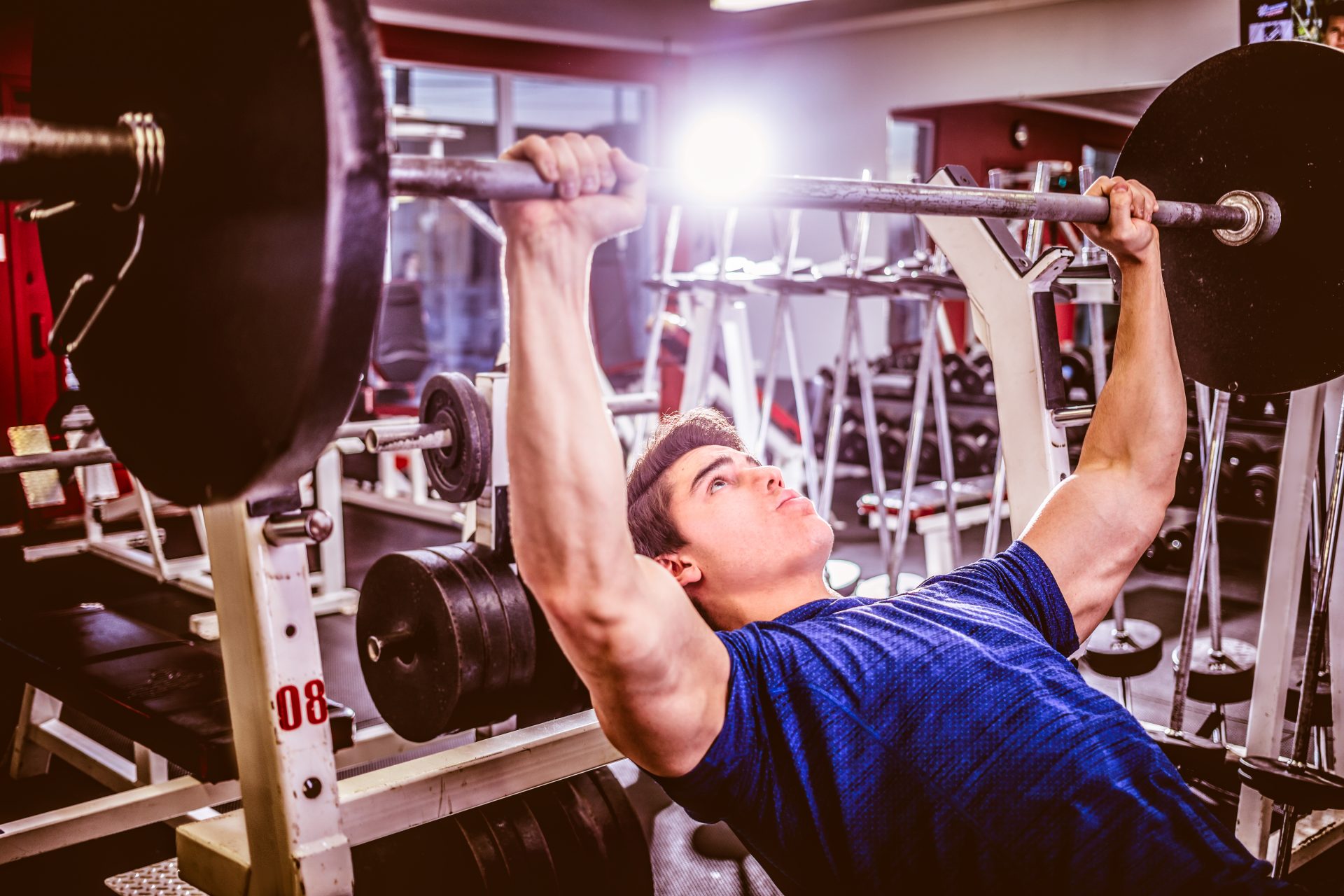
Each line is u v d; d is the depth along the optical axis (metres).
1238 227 1.55
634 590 0.97
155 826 2.64
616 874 1.78
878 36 7.57
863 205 1.15
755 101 8.45
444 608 1.70
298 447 0.78
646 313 9.04
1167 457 1.38
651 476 1.39
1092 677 3.57
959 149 7.14
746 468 1.38
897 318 7.65
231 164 0.77
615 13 7.33
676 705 1.02
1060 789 1.01
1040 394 1.65
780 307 3.61
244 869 1.34
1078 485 1.38
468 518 2.16
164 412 0.89
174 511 5.21
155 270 0.87
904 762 1.04
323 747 1.29
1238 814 2.10
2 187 0.79
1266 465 4.40
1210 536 2.40
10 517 5.35
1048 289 1.65
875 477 3.51
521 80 8.16
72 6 0.90
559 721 1.85
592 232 0.93
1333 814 2.36
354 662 3.66
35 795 2.80
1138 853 0.99
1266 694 2.11
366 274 0.73
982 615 1.18
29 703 2.89
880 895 1.05
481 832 1.70
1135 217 1.40
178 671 2.18
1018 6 6.74
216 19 0.76
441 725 1.74
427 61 7.42
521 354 0.93
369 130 0.71
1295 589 2.07
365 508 6.20
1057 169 2.04
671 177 0.98
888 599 1.23
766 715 1.08
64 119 0.95
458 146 8.19
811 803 1.06
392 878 1.59
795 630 1.17
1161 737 1.93
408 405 6.54
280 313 0.75
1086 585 1.34
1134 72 6.26
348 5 0.70
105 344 0.94
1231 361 1.63
